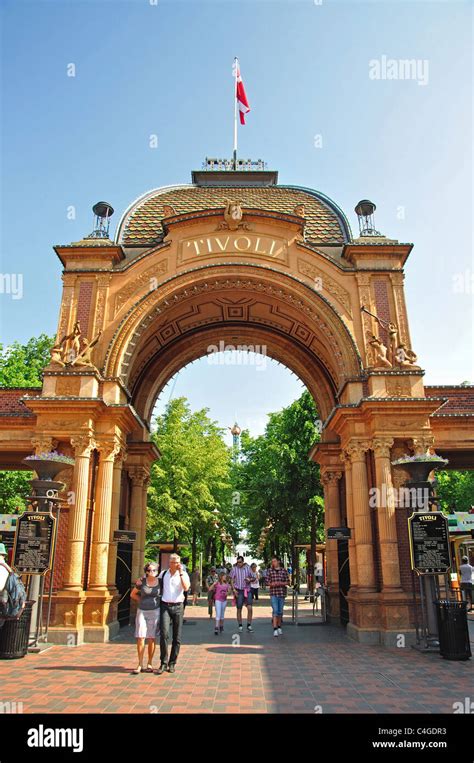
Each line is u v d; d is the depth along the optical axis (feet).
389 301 56.18
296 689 27.48
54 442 49.85
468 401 57.21
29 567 40.19
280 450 109.40
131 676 30.50
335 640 46.47
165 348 67.51
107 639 45.75
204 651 39.63
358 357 53.52
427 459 42.16
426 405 49.26
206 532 131.03
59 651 40.04
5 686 27.86
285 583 50.01
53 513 47.65
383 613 45.03
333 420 54.34
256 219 58.34
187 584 33.24
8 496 91.81
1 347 98.17
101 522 49.08
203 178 73.51
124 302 56.13
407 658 37.01
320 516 109.50
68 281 56.75
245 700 25.22
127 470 65.26
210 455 123.44
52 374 51.08
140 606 32.37
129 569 57.67
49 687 27.68
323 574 73.00
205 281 56.44
